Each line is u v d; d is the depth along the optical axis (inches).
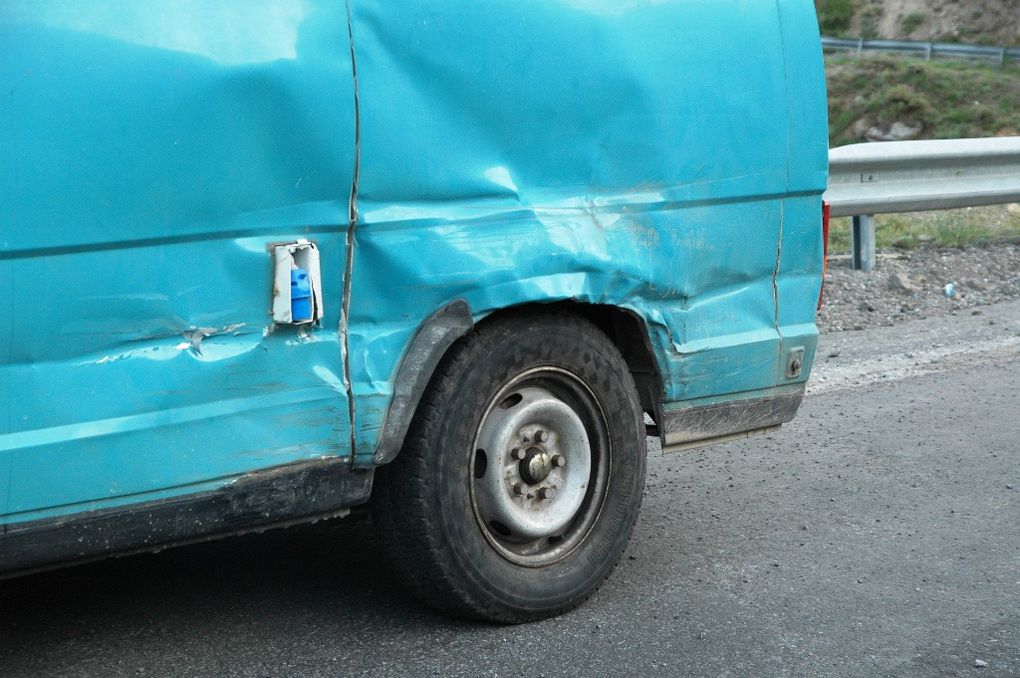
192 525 132.3
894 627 158.9
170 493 130.2
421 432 147.0
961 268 431.8
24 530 122.7
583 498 163.8
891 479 226.2
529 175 152.6
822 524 201.5
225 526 134.8
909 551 188.4
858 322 362.0
